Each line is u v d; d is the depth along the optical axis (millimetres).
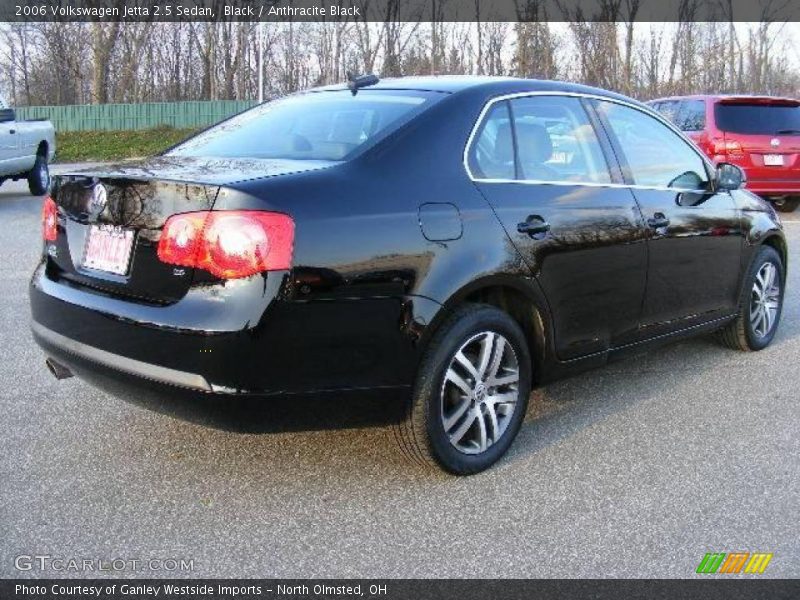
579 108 4219
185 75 34625
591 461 3754
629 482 3551
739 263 5117
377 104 3762
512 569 2895
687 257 4609
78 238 3430
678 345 5598
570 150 4070
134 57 32500
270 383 2975
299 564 2904
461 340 3400
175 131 28891
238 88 32688
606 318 4121
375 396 3203
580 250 3881
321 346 3041
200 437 3889
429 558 2953
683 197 4633
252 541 3037
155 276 3066
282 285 2939
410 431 3369
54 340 3408
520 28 25422
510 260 3551
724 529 3172
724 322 5133
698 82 25906
